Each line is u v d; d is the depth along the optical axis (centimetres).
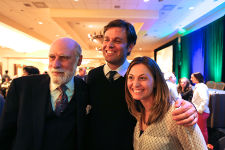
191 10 527
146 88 78
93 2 461
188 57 778
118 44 99
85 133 99
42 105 84
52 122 85
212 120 325
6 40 959
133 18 518
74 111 92
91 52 1336
